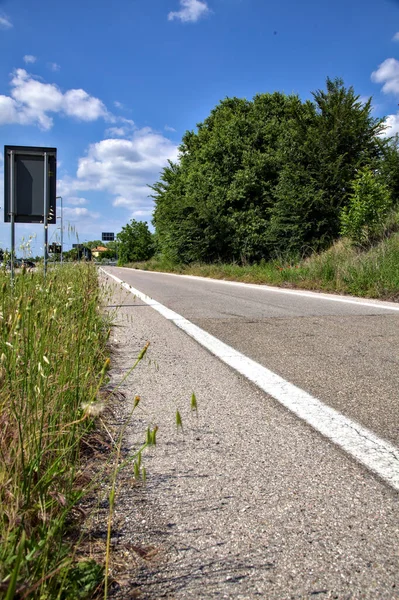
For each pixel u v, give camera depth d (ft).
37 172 23.20
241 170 95.45
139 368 13.71
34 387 6.40
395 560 5.12
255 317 24.12
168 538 5.50
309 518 5.94
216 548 5.33
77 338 9.56
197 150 122.31
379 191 54.19
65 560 4.43
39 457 5.65
